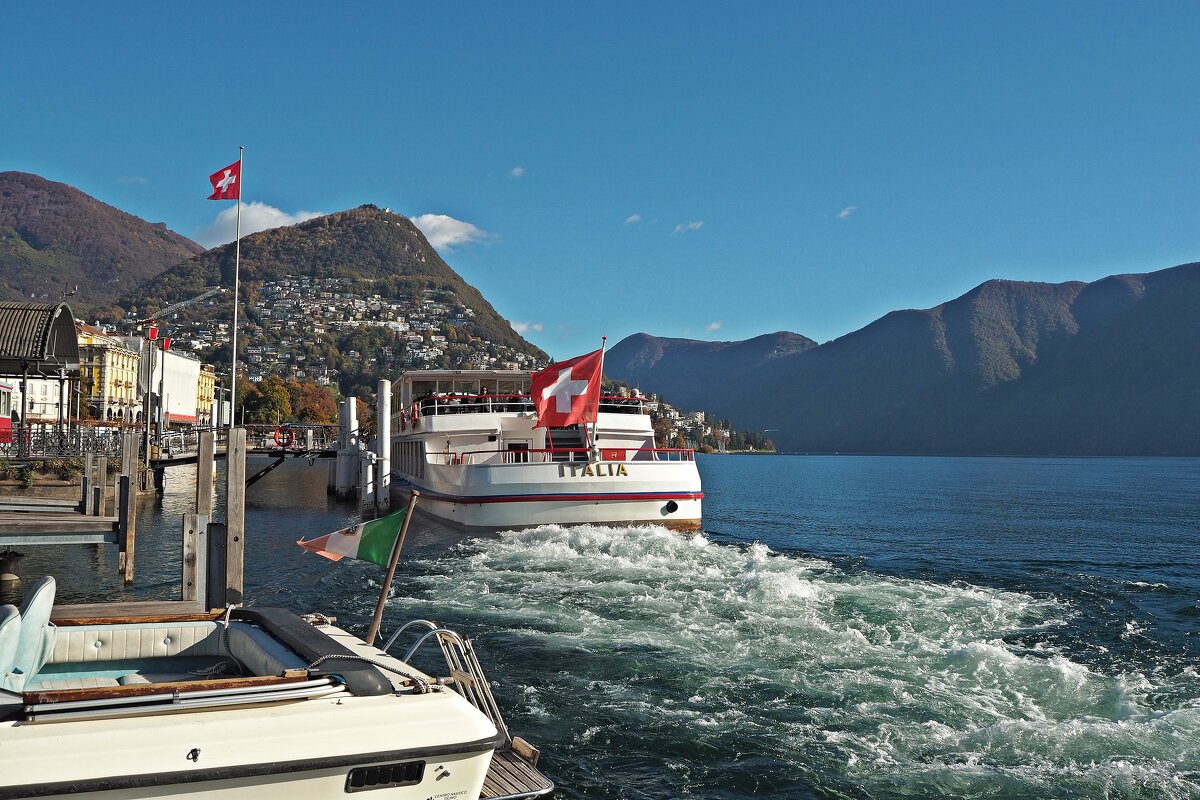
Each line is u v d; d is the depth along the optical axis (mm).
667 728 11281
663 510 29391
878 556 29812
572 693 12617
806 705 12047
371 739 6750
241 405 153500
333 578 22188
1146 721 11297
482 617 17266
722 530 41281
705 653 14500
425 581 21266
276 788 6496
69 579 22953
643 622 16609
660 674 13422
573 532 27297
